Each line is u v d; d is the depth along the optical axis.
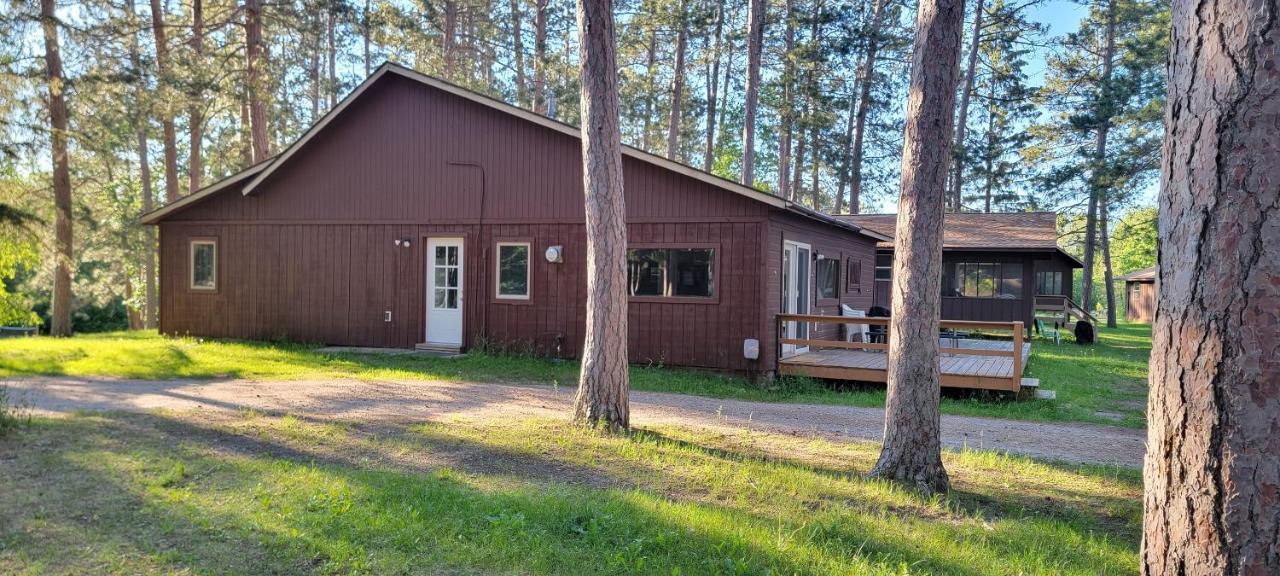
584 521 4.68
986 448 7.66
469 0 30.09
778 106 27.19
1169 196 2.42
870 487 5.61
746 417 8.93
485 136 14.06
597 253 7.38
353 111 14.94
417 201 14.53
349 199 15.01
